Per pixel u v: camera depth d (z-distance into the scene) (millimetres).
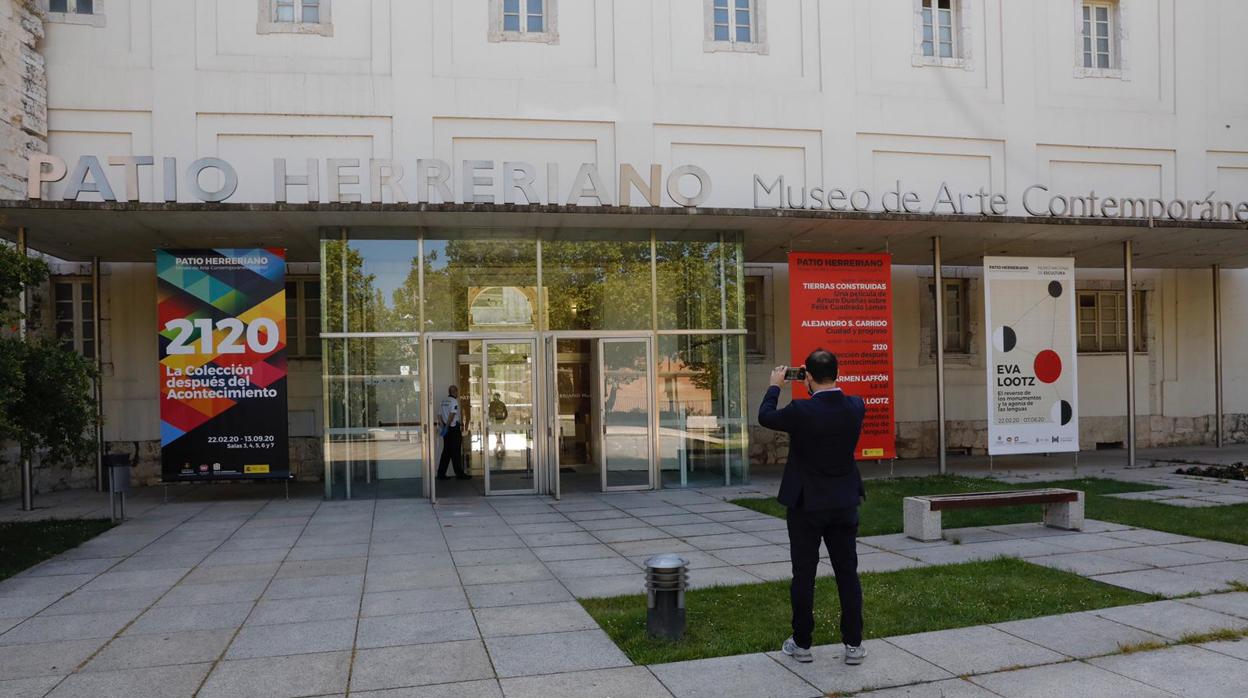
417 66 13797
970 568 7004
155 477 14266
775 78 15250
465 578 7008
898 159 15828
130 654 5102
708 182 11750
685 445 12953
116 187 13039
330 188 10711
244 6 13461
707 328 13031
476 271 12477
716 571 7141
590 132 14398
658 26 14781
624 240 12875
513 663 4828
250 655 5043
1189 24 17484
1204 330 18797
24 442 8383
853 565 4715
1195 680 4457
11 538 9047
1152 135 17109
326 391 11977
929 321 17266
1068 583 6461
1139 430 18484
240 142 13367
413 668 4770
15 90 12234
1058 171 16703
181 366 11602
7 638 5469
